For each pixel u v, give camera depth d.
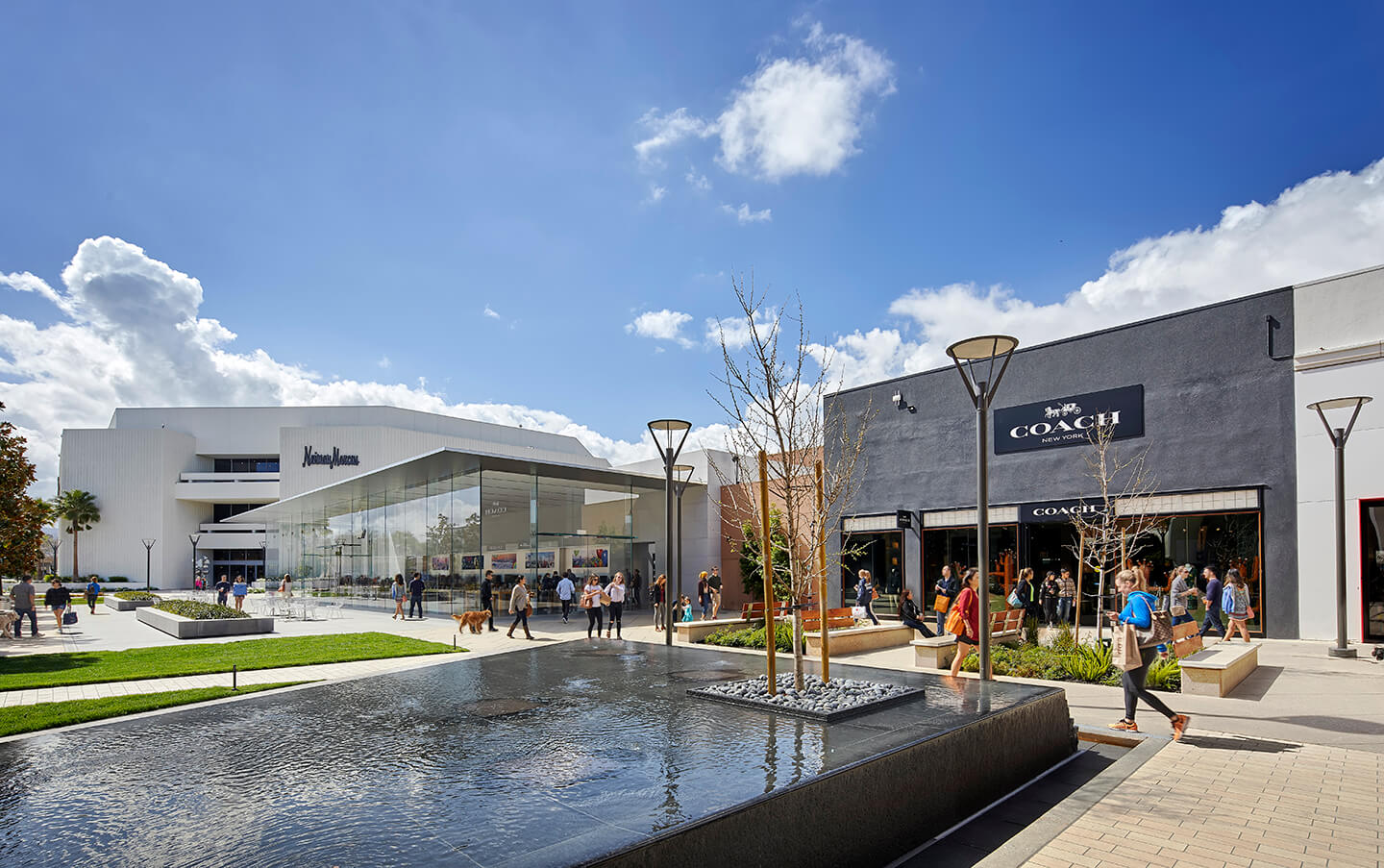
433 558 26.56
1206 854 4.55
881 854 4.62
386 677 7.94
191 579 71.06
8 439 17.98
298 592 41.06
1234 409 16.83
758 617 18.47
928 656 12.30
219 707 6.57
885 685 7.01
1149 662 7.63
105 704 9.28
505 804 3.92
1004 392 21.02
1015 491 20.62
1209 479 17.06
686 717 5.96
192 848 3.45
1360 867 4.38
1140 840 4.76
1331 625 15.20
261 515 49.19
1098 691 10.02
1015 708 6.19
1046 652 12.45
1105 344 19.05
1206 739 7.30
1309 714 8.50
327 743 5.31
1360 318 15.30
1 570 18.36
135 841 3.54
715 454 29.67
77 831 3.69
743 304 8.22
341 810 3.90
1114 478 18.55
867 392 24.50
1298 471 15.85
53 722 8.16
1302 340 16.00
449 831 3.54
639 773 4.42
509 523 24.36
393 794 4.14
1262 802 5.49
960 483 21.89
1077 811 5.30
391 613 28.08
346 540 34.75
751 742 5.09
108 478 68.44
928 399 22.84
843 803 4.38
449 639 18.09
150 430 69.19
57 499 67.56
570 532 26.30
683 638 17.30
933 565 22.47
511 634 18.98
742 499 28.14
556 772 4.48
